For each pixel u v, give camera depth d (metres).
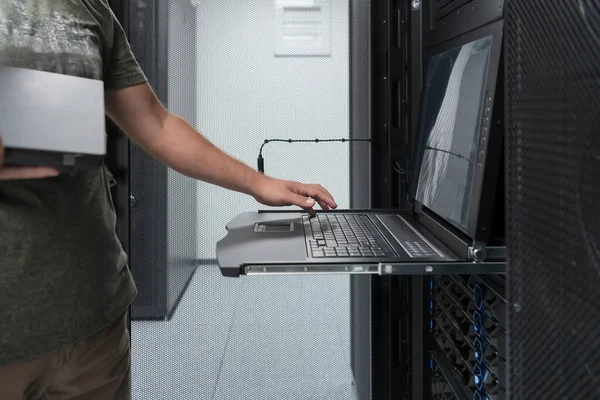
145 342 1.48
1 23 0.68
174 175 1.47
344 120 1.48
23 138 0.50
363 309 1.50
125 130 0.95
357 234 0.94
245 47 1.46
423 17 1.24
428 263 0.74
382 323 1.49
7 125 0.51
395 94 1.46
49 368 0.73
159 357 1.49
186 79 1.46
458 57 0.93
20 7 0.70
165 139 0.94
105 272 0.79
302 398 1.51
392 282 1.45
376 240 0.89
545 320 0.54
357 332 1.50
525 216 0.59
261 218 1.13
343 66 1.47
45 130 0.53
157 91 1.45
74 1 0.76
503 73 0.71
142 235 1.47
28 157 0.50
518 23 0.60
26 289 0.68
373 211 1.23
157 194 1.47
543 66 0.54
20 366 0.69
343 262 0.74
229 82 1.47
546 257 0.53
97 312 0.76
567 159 0.49
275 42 1.46
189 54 1.46
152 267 1.48
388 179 1.48
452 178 0.88
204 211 1.48
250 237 0.92
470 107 0.83
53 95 0.59
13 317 0.67
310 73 1.47
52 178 0.71
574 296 0.48
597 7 0.44
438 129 1.01
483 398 0.86
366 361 1.51
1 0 0.69
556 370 0.51
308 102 1.48
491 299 0.84
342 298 1.50
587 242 0.46
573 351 0.48
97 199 0.78
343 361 1.51
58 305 0.71
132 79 0.90
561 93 0.50
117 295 0.82
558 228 0.51
